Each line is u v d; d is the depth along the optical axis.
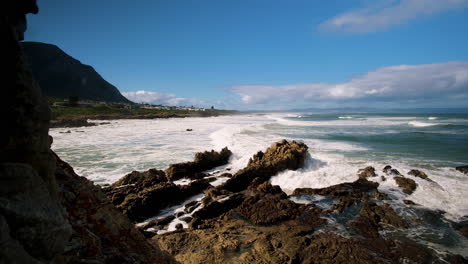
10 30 2.71
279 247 7.38
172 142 27.36
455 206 10.19
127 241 4.14
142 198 10.33
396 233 8.34
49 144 3.51
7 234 2.26
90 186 4.24
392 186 12.45
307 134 32.81
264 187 11.91
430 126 43.28
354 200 10.73
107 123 56.50
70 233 3.02
